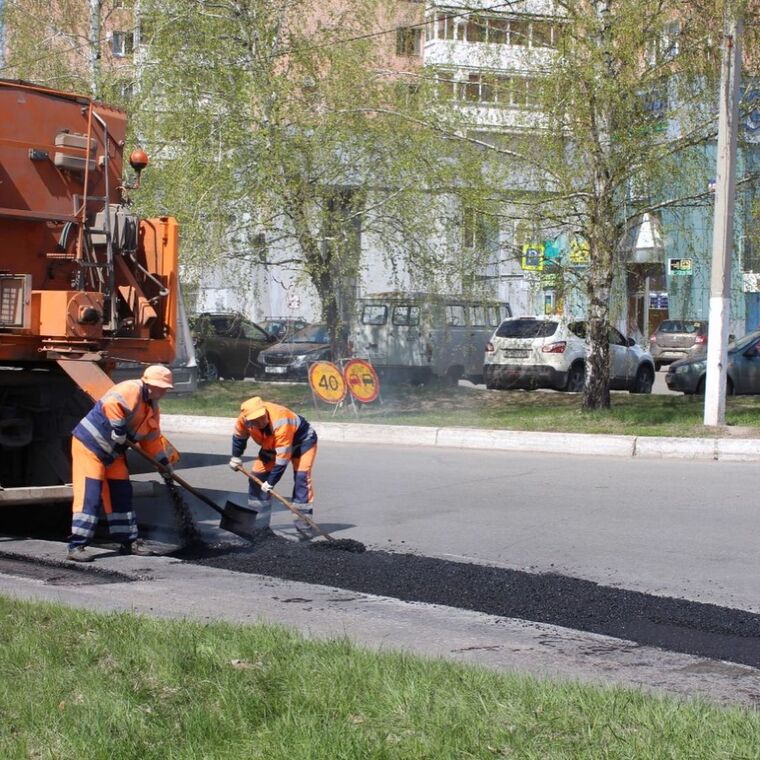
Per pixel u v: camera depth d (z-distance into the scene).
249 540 12.16
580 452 20.39
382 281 33.31
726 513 14.08
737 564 11.30
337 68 25.81
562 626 8.79
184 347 23.50
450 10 24.00
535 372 32.56
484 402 27.72
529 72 23.62
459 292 26.66
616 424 22.34
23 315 11.83
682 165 23.39
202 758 5.29
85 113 12.90
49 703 6.00
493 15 23.81
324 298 27.20
